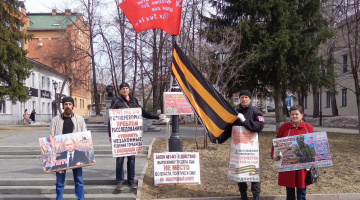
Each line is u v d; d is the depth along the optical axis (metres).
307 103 45.72
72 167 6.43
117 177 7.57
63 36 31.62
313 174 6.00
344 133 18.50
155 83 27.52
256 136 6.58
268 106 67.06
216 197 7.11
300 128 6.19
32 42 49.16
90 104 62.03
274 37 15.73
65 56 30.50
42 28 49.19
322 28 16.48
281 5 15.68
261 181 8.16
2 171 9.34
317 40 15.93
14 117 37.03
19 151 12.05
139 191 7.50
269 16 16.44
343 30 17.94
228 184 8.01
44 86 44.62
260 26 16.59
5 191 7.80
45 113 44.25
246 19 16.38
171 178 7.51
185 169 7.56
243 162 6.55
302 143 6.00
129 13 8.15
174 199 7.08
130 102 7.61
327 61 17.39
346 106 35.69
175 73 7.51
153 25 8.02
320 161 5.95
